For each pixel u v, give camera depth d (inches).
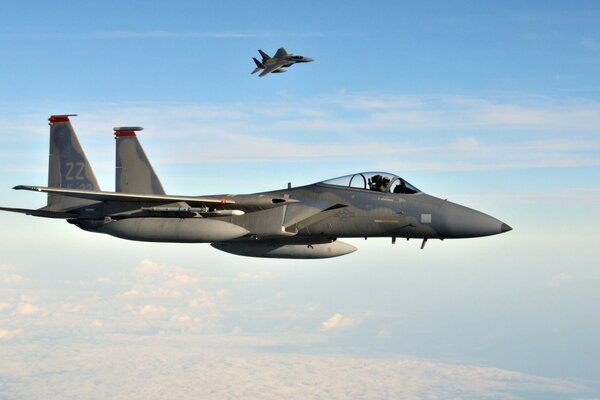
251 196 1080.2
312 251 1140.5
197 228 1037.2
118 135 1235.9
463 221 1005.2
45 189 988.6
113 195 1030.4
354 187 1060.5
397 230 1037.2
